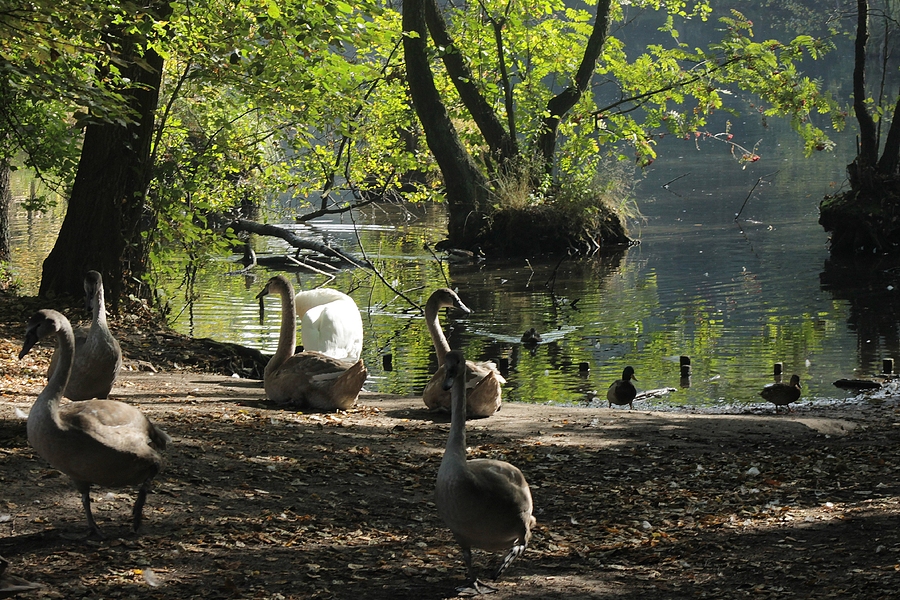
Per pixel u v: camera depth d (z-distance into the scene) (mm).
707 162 63688
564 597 6789
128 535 7336
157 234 20781
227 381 15055
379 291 29641
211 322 24078
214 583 6648
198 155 24031
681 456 11250
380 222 46781
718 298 27328
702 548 7957
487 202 38594
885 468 10711
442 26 39219
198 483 8750
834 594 6797
